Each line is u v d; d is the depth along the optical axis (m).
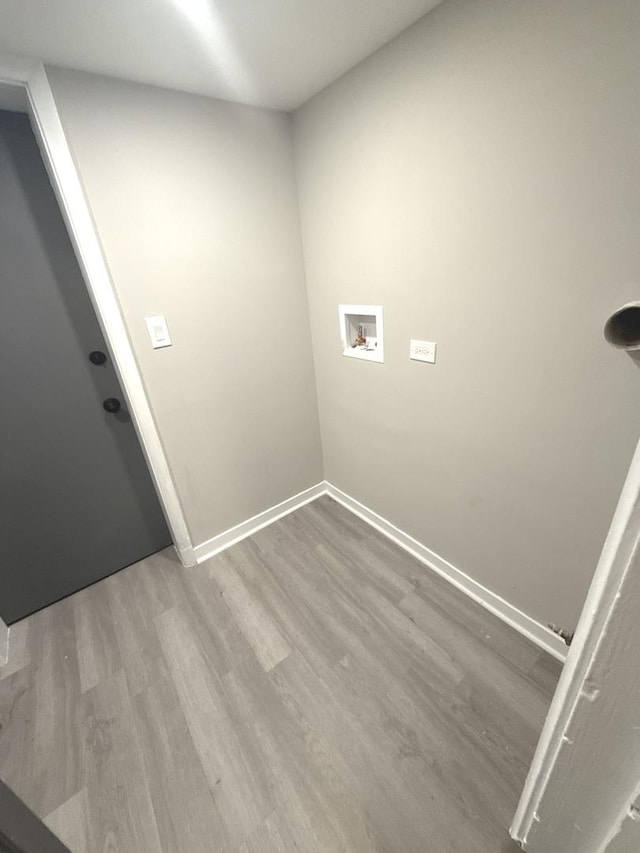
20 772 1.05
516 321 1.03
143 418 1.47
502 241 0.99
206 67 1.13
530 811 0.69
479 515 1.37
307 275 1.78
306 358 1.95
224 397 1.71
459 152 1.00
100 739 1.11
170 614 1.53
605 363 0.88
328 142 1.39
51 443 1.49
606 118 0.73
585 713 0.45
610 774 0.47
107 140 1.17
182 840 0.89
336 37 1.03
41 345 1.39
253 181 1.50
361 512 2.07
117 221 1.25
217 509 1.85
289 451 2.06
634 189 0.74
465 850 0.84
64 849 0.52
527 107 0.84
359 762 1.01
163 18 0.91
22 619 1.57
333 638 1.37
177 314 1.46
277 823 0.91
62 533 1.60
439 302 1.22
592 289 0.85
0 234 1.24
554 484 1.09
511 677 1.20
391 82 1.09
